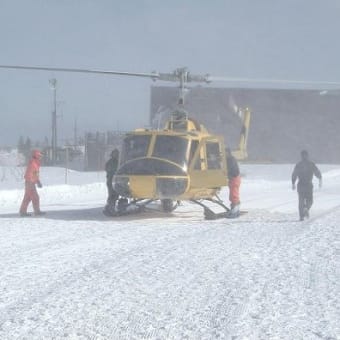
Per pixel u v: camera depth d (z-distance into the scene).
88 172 49.53
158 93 68.88
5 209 21.92
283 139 71.62
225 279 9.64
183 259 11.40
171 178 17.16
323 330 6.97
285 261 11.16
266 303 8.16
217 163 18.83
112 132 54.88
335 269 10.39
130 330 7.02
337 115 74.06
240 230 15.74
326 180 45.34
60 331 6.97
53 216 19.06
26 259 11.35
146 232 15.34
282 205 23.80
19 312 7.71
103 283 9.34
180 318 7.48
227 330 7.00
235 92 73.31
